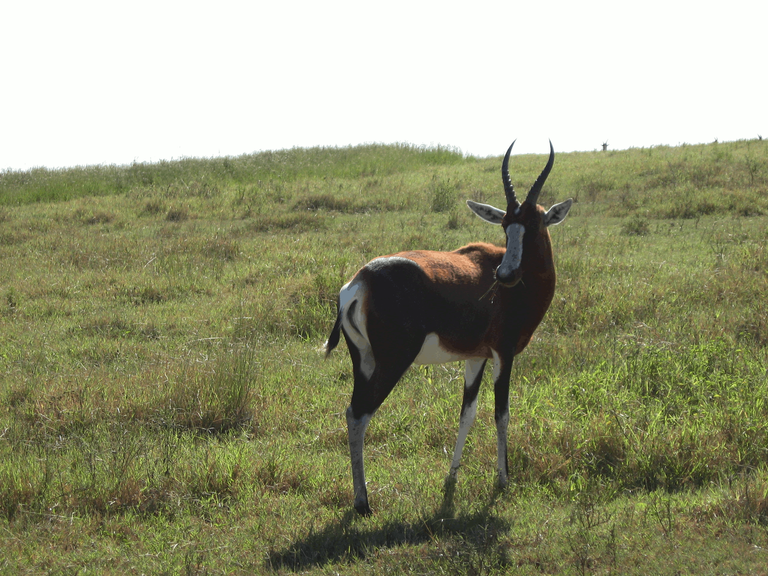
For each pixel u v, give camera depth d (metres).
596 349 12.38
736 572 5.80
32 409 10.52
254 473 8.55
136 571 6.57
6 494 7.91
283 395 11.38
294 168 40.56
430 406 10.55
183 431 10.02
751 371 10.59
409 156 45.25
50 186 36.56
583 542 6.52
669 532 6.61
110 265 20.28
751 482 7.48
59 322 15.41
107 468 8.48
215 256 20.64
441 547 6.67
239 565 6.68
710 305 14.61
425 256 8.12
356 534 7.19
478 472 8.59
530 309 8.53
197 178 37.56
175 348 13.50
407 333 7.63
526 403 10.14
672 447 8.39
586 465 8.45
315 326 14.65
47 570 6.60
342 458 9.20
